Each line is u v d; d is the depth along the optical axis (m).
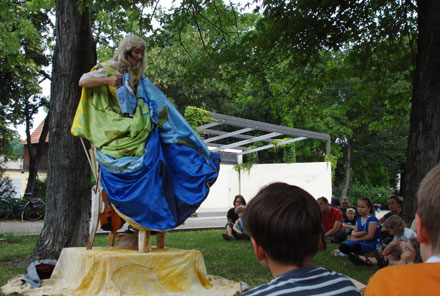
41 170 38.34
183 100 30.06
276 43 10.70
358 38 11.18
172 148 5.16
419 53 7.78
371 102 12.65
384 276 1.49
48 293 4.71
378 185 39.91
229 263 7.51
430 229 1.44
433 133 7.39
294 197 1.68
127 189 4.79
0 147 26.03
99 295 4.55
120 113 5.16
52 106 7.83
